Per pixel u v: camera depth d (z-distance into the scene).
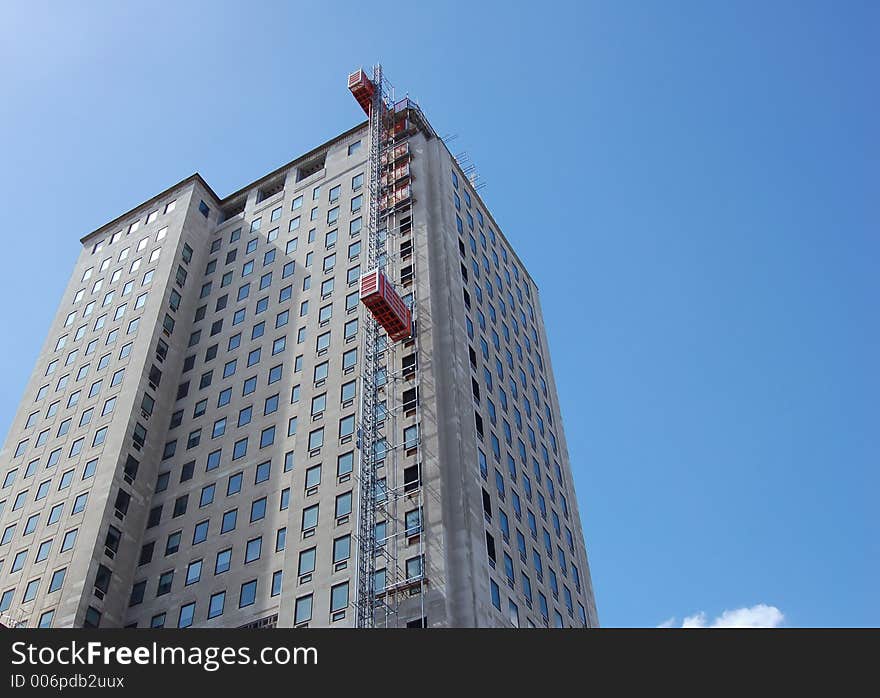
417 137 87.62
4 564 70.56
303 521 61.12
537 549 67.00
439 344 67.56
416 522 56.84
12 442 82.56
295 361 74.69
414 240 76.25
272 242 89.81
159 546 69.00
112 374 82.19
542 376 87.69
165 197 100.69
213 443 74.00
